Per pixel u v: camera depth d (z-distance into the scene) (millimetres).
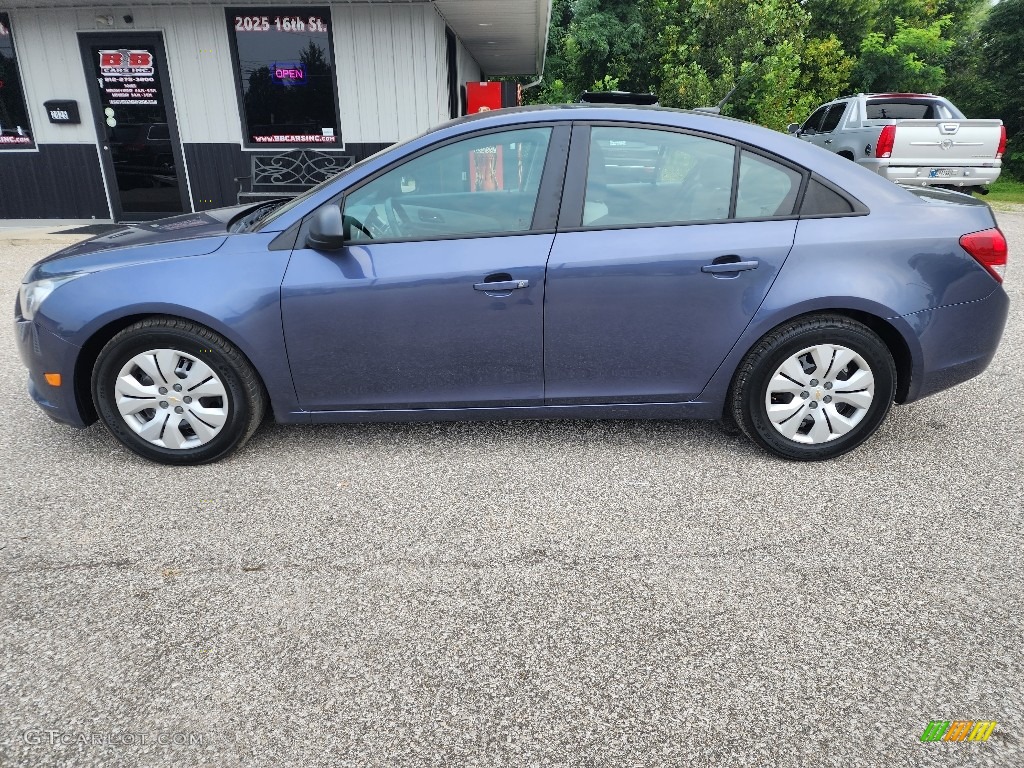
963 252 2971
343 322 2957
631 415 3191
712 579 2371
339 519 2744
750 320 2955
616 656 2025
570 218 2959
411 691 1899
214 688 1907
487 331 2980
